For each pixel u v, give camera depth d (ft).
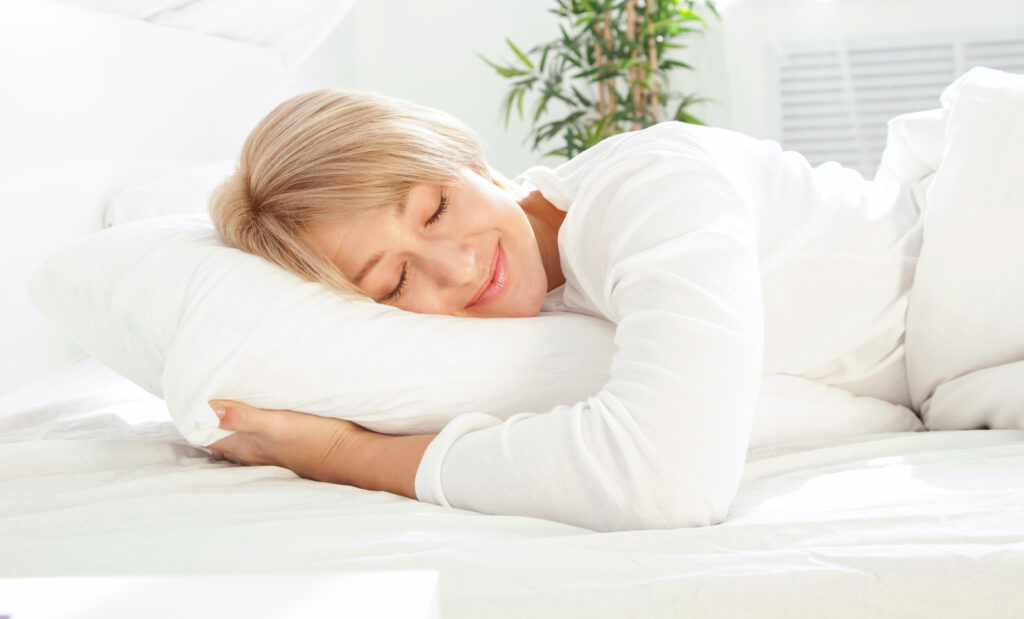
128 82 5.65
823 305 3.55
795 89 10.44
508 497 2.59
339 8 7.71
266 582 1.21
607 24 10.74
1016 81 3.65
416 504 2.68
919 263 3.58
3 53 4.56
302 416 3.15
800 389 3.49
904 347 3.70
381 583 1.19
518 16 11.69
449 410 3.08
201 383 2.98
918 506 2.37
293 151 3.14
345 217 3.07
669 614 2.05
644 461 2.45
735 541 2.25
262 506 2.77
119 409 4.24
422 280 3.21
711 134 3.49
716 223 2.82
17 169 4.66
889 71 10.27
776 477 2.90
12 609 1.15
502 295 3.27
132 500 2.80
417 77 11.90
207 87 6.52
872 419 3.55
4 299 4.59
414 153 3.12
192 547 2.35
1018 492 2.41
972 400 3.46
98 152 5.36
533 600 2.06
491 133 11.95
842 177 3.92
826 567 2.08
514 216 3.27
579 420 2.57
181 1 6.33
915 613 2.02
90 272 3.39
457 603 2.07
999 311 3.43
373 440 3.08
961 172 3.53
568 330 3.21
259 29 7.25
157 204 5.36
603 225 3.07
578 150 10.82
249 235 3.23
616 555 2.18
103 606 1.15
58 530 2.58
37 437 3.75
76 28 5.17
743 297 2.68
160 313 3.11
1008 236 3.42
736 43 10.52
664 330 2.59
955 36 10.03
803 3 10.27
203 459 3.56
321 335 3.05
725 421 2.48
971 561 2.05
